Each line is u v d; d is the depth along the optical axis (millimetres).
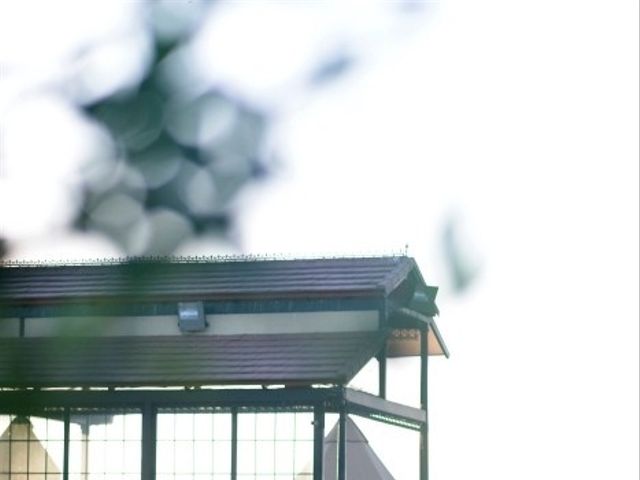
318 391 58219
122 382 57438
